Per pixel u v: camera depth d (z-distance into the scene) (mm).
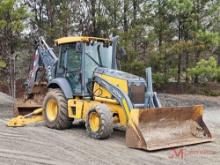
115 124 10164
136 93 9664
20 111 12602
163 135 9266
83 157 7914
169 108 9359
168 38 23016
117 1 22172
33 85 12625
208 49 23141
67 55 11211
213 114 16000
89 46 10742
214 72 20781
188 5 21500
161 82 22406
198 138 9781
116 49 11391
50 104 11297
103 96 10188
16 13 16203
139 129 8812
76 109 10695
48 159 7648
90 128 9891
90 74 10633
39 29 21719
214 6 22484
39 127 11281
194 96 21750
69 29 22469
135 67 21859
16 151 8219
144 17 22344
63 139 9617
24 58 21234
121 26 22609
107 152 8422
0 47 18641
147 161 7773
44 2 22750
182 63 23375
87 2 22781
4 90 21344
